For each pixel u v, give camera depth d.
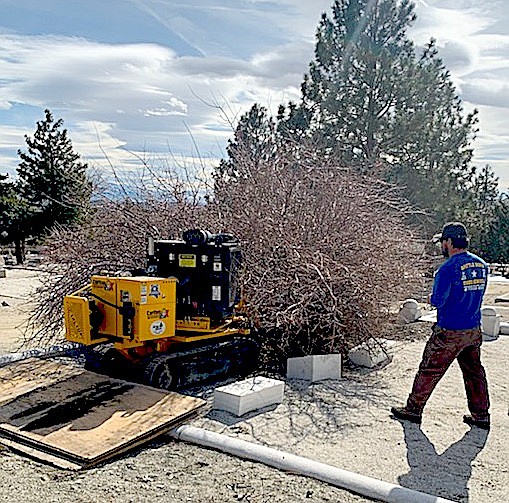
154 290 6.27
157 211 9.24
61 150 33.50
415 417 5.87
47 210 32.41
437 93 19.17
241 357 7.49
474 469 4.81
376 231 8.52
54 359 7.87
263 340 8.00
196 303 6.84
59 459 4.71
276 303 7.70
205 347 6.95
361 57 18.48
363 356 8.08
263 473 4.60
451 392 6.87
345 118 18.56
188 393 6.70
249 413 5.99
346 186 8.69
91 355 7.13
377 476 4.67
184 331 6.87
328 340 7.91
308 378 7.32
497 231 26.89
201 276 6.83
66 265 9.39
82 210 10.62
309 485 4.42
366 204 8.73
